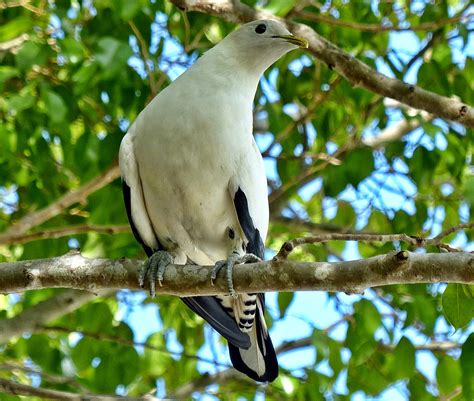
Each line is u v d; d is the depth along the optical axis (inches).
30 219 439.5
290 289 290.8
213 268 307.3
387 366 472.4
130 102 430.3
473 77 484.4
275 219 526.0
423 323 453.4
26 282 306.5
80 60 413.1
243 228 354.6
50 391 383.9
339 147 539.5
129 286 311.6
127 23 432.5
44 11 408.5
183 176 354.3
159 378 514.0
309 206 573.6
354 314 458.3
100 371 457.7
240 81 378.6
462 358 376.2
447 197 524.7
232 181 355.9
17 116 427.8
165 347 510.0
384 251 414.3
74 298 441.1
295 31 436.1
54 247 470.0
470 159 507.5
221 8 436.1
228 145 354.3
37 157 435.8
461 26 456.1
